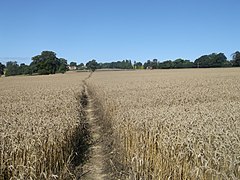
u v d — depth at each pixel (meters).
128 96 18.95
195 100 17.23
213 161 5.09
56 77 80.56
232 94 19.36
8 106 17.27
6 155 6.96
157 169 6.76
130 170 7.81
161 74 70.62
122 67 173.50
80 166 9.48
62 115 11.98
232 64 116.38
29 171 6.60
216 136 5.88
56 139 8.55
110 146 11.33
